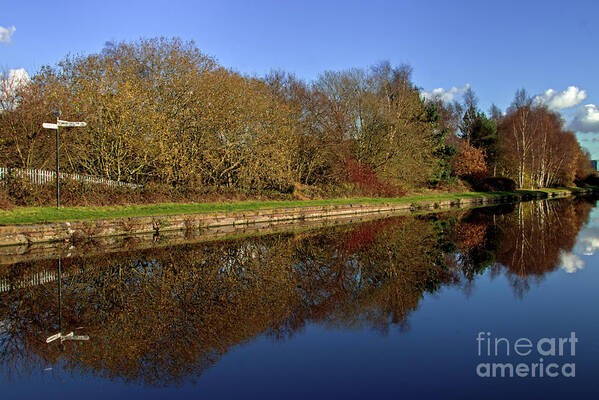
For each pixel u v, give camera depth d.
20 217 13.80
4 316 6.68
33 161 18.80
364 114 31.97
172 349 5.43
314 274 9.73
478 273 9.88
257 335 5.91
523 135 49.16
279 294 7.98
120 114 20.03
